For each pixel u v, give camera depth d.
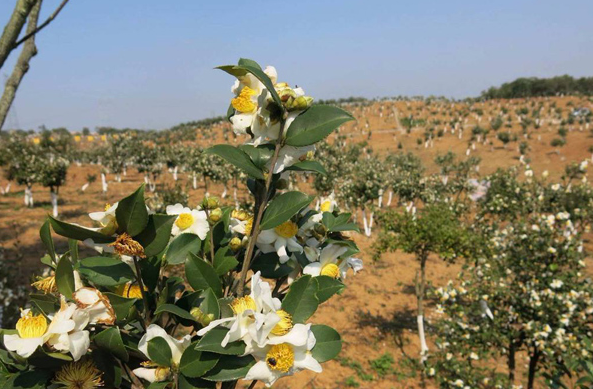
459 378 5.35
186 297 1.07
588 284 4.89
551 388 2.85
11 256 11.80
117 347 0.91
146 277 1.10
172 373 0.96
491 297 5.08
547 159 45.00
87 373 0.96
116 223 0.88
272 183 1.14
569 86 94.06
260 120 1.05
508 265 5.12
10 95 1.42
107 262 0.99
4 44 1.24
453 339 5.29
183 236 1.19
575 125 62.38
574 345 4.41
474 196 23.70
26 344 0.85
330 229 1.24
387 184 25.38
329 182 18.80
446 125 74.56
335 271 1.26
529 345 4.90
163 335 0.95
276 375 0.90
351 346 8.16
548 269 4.93
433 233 7.21
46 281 1.02
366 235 18.02
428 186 23.78
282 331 0.92
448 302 7.48
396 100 106.25
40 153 27.92
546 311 4.67
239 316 0.86
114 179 37.28
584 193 10.20
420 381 6.88
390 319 9.48
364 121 82.06
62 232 0.84
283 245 1.19
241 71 1.04
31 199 22.17
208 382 0.95
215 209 1.25
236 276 1.35
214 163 27.16
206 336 0.89
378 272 12.97
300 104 1.01
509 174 16.86
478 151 53.50
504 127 65.56
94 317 0.93
